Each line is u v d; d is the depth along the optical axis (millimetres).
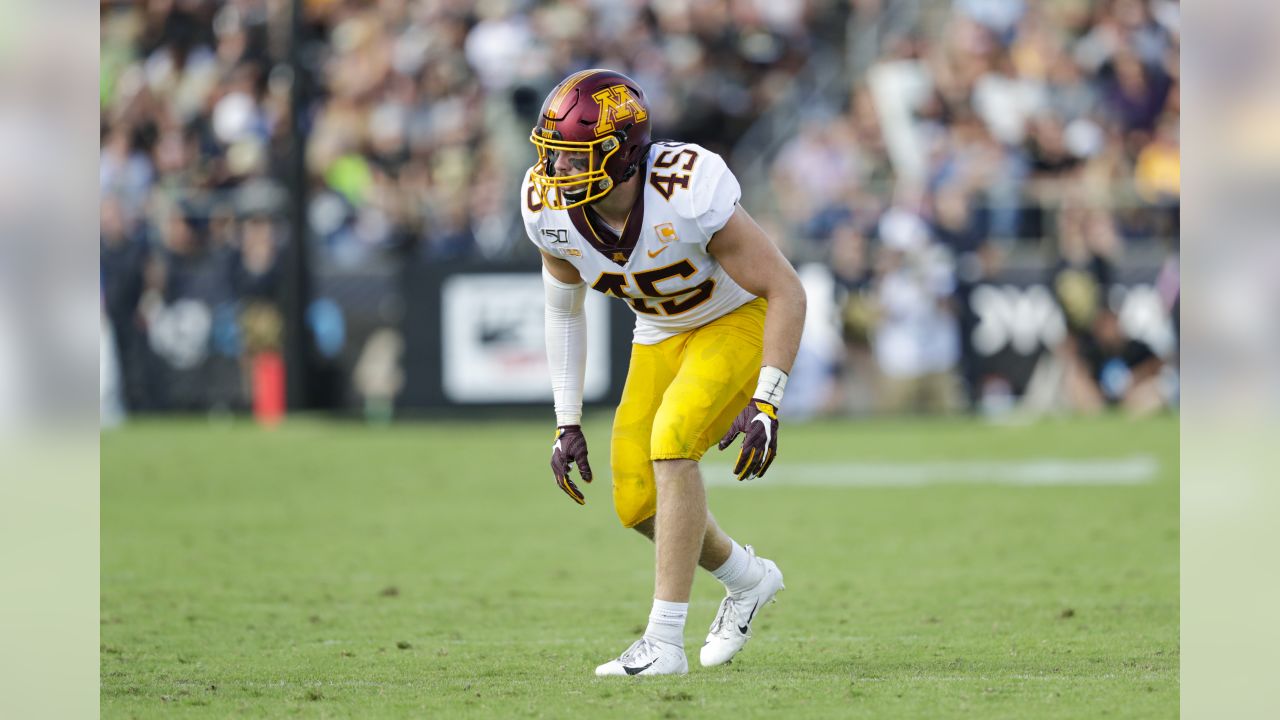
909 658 14180
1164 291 40969
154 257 42062
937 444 34844
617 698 12219
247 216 42688
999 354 40688
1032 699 12086
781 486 28906
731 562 13867
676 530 13031
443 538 23391
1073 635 15344
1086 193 42219
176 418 42000
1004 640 15125
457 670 13883
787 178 46594
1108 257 41125
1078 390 40812
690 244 12844
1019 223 42406
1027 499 26531
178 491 28812
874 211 41406
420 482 29953
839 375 40438
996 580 19031
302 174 40562
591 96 12516
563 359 14211
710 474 30953
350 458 33656
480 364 39406
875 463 31891
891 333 40469
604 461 32531
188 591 18938
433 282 39500
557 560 21344
